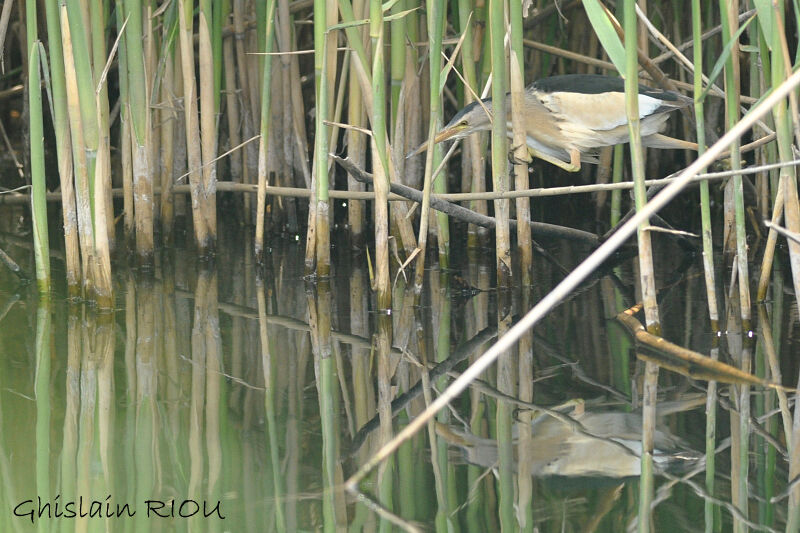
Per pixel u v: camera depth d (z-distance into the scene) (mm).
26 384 5184
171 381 5262
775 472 4074
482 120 7078
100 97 7414
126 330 6121
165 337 6000
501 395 5031
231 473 4129
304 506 3844
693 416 4660
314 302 6836
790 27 8195
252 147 9180
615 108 6703
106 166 7672
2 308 6461
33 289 6938
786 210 5195
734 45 5406
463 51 7043
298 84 8578
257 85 9031
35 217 6398
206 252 8102
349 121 7836
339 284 7316
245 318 6426
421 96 8438
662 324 6082
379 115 6207
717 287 6969
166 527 3734
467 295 6988
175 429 4629
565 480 4051
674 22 9266
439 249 7719
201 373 5387
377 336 6074
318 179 7047
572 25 10383
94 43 7324
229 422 4695
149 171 7465
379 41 6066
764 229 8281
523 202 6941
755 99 7000
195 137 7812
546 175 10312
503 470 4121
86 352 5695
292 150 9047
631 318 6098
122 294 6945
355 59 6477
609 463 4180
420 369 5457
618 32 5566
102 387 5152
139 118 7250
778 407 4738
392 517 3754
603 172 9250
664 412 4723
